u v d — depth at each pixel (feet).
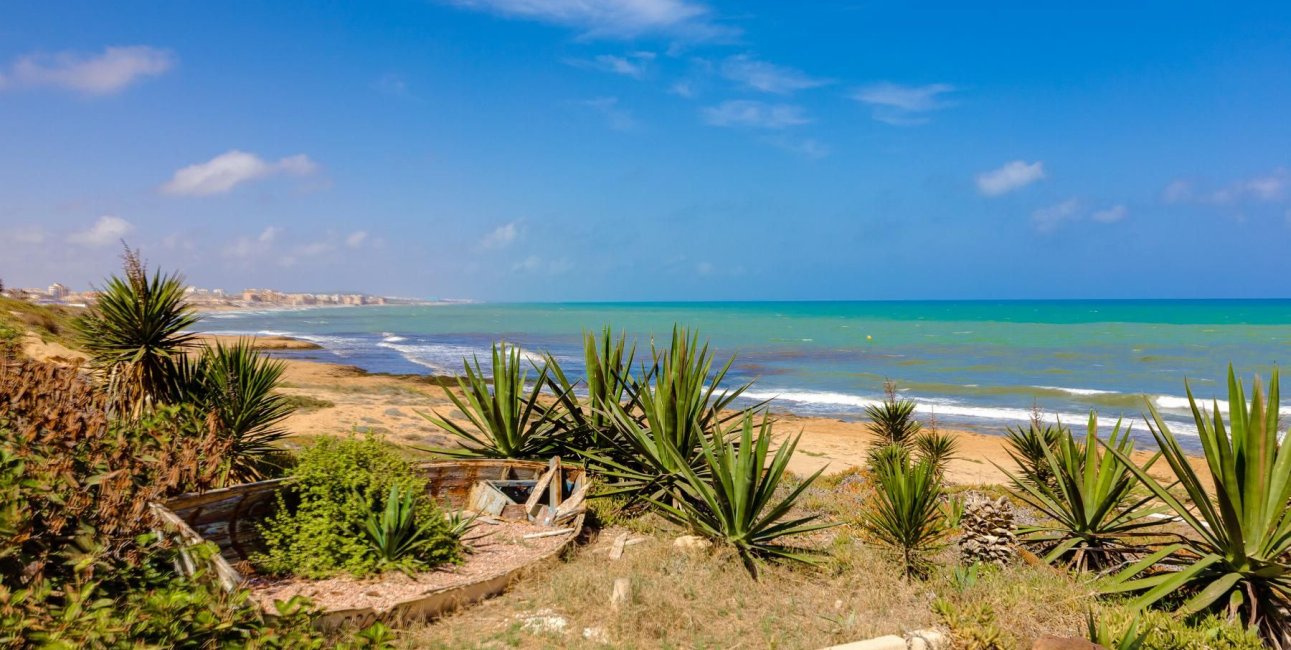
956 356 199.31
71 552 14.60
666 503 30.91
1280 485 20.79
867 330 329.11
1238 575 21.12
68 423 19.84
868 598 21.85
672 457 30.45
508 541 25.95
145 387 32.48
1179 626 19.30
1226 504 20.54
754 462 24.95
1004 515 26.66
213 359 36.01
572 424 36.60
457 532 24.36
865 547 26.89
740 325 382.63
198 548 16.10
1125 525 27.12
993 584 22.72
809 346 234.38
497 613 19.86
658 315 574.56
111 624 12.22
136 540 15.97
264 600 18.62
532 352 199.62
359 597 19.57
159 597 13.58
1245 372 155.94
